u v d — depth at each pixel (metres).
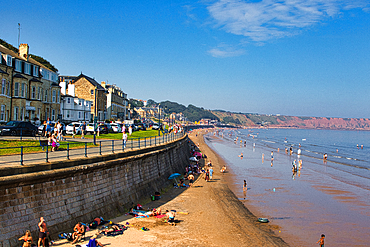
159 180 31.62
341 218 26.55
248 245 18.97
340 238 21.72
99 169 19.84
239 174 48.09
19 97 41.84
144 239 18.06
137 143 34.44
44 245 13.91
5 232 13.12
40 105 48.78
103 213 19.83
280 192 36.03
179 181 37.88
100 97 80.62
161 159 33.72
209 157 69.56
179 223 21.94
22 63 44.28
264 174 48.97
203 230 20.88
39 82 47.62
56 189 16.08
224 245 18.52
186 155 56.47
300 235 21.89
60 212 16.20
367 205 31.17
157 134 59.22
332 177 48.44
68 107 61.94
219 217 24.38
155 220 21.89
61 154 20.55
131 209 22.66
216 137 166.88
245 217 25.36
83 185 18.23
